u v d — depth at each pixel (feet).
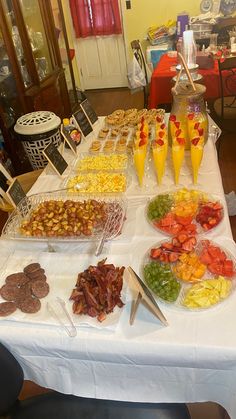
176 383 3.06
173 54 11.52
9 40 9.00
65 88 12.25
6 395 3.12
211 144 5.79
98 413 3.28
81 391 3.30
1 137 9.71
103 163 5.51
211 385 3.02
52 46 11.43
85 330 3.00
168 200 4.34
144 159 4.76
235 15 14.26
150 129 6.19
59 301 3.23
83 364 3.09
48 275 3.52
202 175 5.04
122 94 16.97
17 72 9.49
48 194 4.82
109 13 15.66
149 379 3.08
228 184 9.31
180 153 4.61
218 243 3.77
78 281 3.33
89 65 17.30
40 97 10.50
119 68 17.24
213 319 2.97
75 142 6.30
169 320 3.01
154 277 3.27
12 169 9.96
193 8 15.21
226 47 11.60
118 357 2.93
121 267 3.48
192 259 3.42
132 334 2.93
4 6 8.80
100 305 3.08
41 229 3.97
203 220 4.03
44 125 8.14
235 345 2.76
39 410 3.39
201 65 9.90
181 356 2.82
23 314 3.15
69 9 15.79
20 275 3.51
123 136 6.33
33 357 3.18
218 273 3.32
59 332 3.01
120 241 3.91
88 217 4.02
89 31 16.26
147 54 14.37
